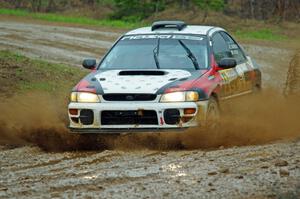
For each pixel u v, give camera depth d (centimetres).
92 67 2911
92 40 7488
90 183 1923
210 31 3030
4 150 2641
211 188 1812
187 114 2564
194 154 2383
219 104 2780
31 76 4409
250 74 3212
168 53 2892
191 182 1894
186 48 2908
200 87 2630
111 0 13538
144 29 3105
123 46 2973
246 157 2252
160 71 2747
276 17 10900
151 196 1745
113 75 2744
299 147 2394
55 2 13588
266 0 11344
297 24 10381
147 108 2555
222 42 3086
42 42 7144
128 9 12250
